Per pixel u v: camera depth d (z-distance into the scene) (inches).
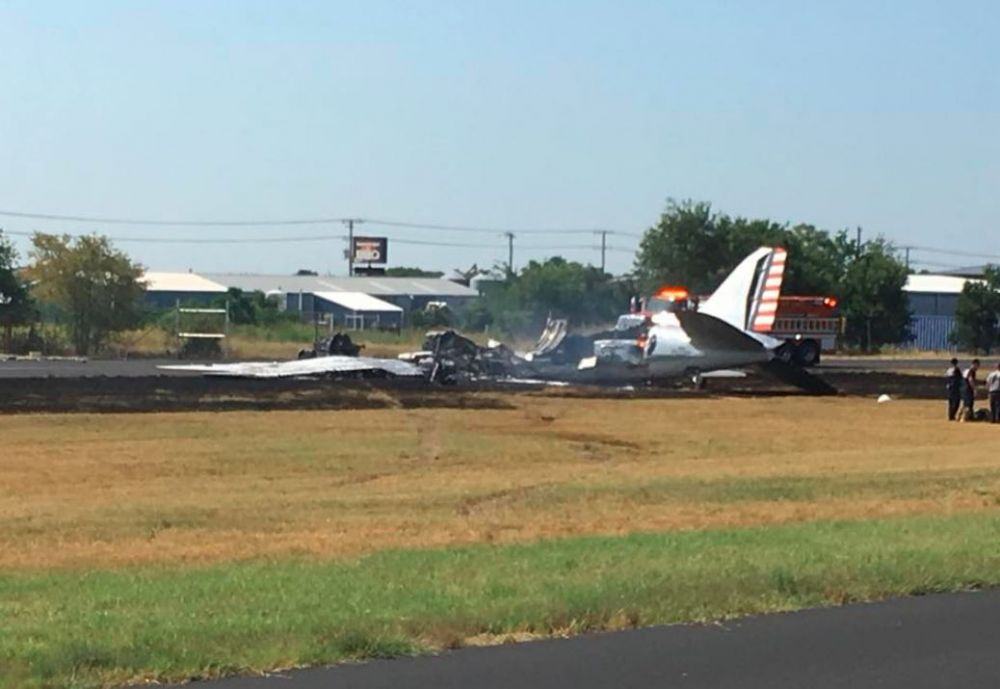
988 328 3811.5
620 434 1435.8
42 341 2662.4
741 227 3850.9
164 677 378.6
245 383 1711.4
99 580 569.9
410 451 1258.6
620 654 421.4
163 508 888.3
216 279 4943.4
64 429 1309.1
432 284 5280.5
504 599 483.8
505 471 1150.3
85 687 366.3
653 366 1929.1
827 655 423.5
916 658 420.8
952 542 637.3
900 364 2888.8
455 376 1897.1
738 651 427.5
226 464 1149.1
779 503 919.7
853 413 1690.5
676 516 855.7
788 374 1921.8
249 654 398.3
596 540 683.4
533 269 4180.6
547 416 1562.5
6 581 576.1
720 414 1640.0
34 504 917.2
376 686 378.6
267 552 703.1
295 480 1079.0
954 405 1646.2
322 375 1856.5
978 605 505.0
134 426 1343.5
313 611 461.4
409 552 650.8
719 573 538.0
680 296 2252.7
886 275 3855.8
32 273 2664.9
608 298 4087.1
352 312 4503.0
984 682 393.7
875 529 703.1
